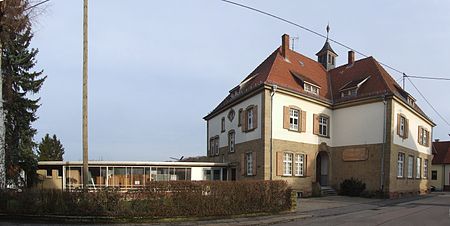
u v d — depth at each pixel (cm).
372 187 2958
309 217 1736
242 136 3147
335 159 3256
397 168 3042
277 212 1853
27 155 2697
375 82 3155
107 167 3042
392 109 2933
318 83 3456
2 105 1947
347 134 3195
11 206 1559
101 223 1495
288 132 2920
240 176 3133
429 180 4025
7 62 2658
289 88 2930
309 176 3027
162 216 1574
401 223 1520
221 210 1683
